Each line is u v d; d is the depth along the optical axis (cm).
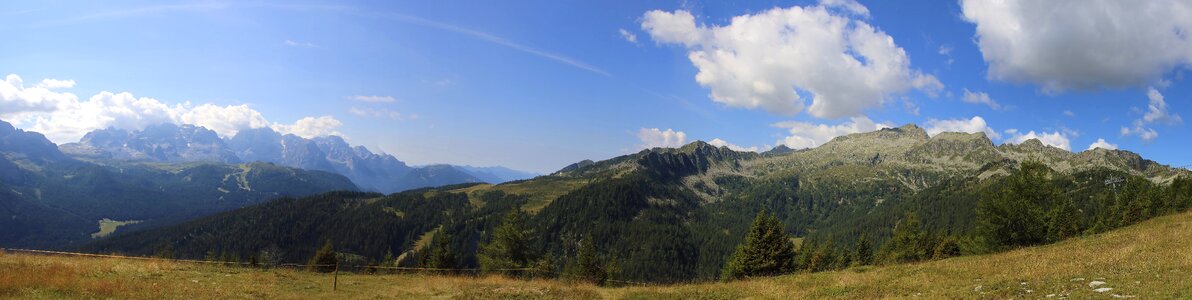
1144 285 1920
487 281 3894
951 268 3084
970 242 6281
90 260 3503
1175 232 3338
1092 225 8250
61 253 3778
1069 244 3738
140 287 2611
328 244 6669
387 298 3144
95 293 2342
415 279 4128
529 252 6994
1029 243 5328
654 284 4488
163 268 3531
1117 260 2556
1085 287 2055
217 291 2803
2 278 2330
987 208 5581
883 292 2612
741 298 2964
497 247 6875
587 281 4647
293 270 4262
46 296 2184
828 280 3222
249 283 3303
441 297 3212
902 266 3541
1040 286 2195
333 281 3778
